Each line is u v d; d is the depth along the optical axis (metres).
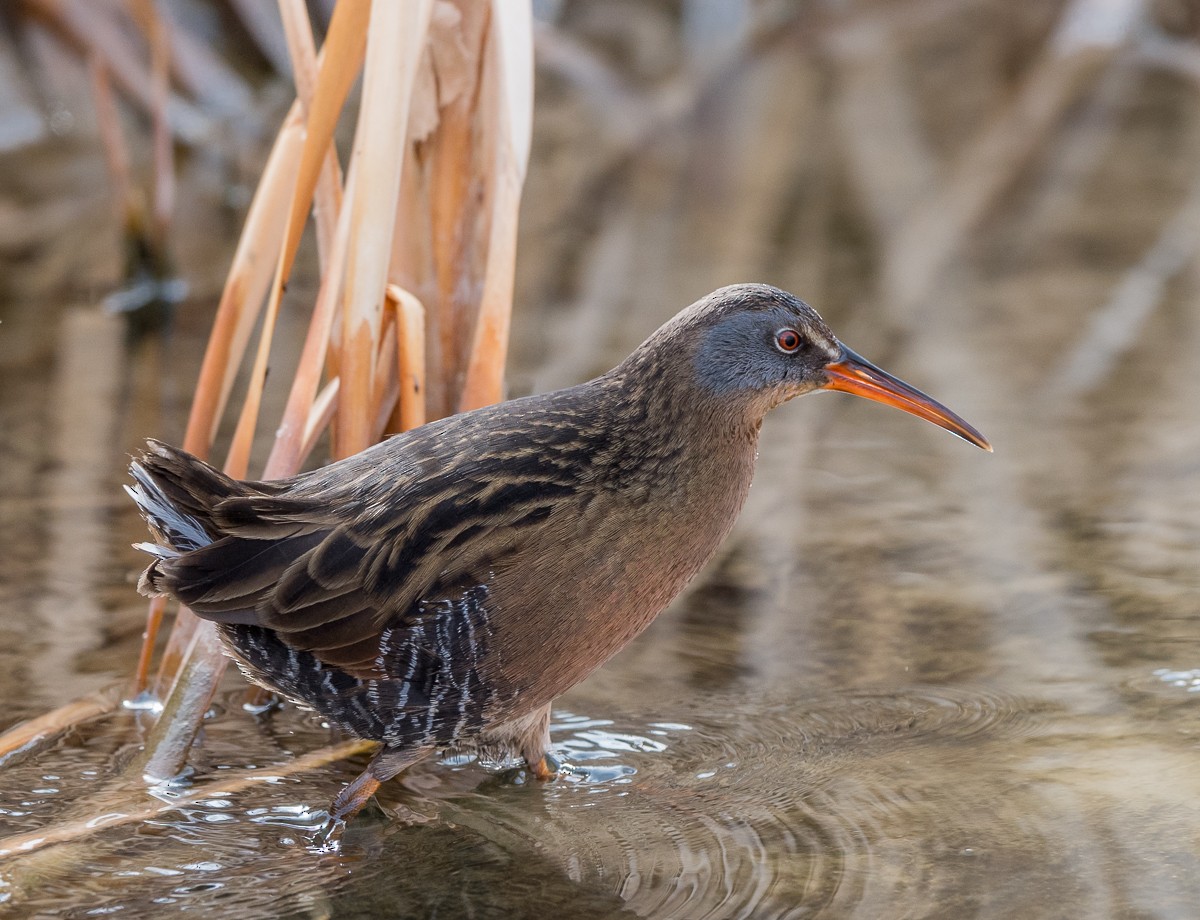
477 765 7.99
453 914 6.59
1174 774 7.42
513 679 7.35
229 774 7.80
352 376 8.17
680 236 15.88
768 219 16.19
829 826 7.14
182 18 17.44
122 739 8.02
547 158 17.50
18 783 7.61
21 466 11.11
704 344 7.41
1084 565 9.70
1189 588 9.35
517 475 7.25
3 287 14.55
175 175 16.77
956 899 6.47
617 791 7.60
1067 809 7.16
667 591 7.57
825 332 7.74
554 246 15.64
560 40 17.92
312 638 7.21
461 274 8.92
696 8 19.08
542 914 6.55
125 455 11.31
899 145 17.89
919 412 7.82
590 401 7.49
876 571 9.73
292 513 7.31
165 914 6.59
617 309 14.05
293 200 8.14
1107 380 12.63
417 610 7.18
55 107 17.22
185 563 7.16
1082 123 18.11
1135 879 6.57
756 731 8.06
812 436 11.96
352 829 7.34
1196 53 17.45
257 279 8.73
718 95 18.17
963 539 10.12
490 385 8.52
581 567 7.23
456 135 8.75
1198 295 14.34
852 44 19.36
